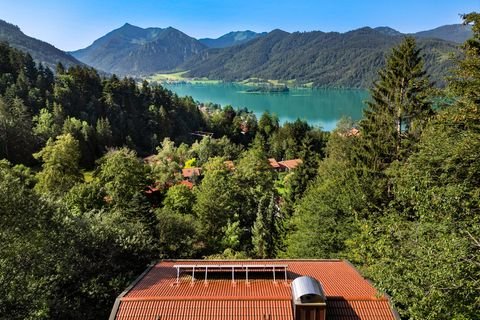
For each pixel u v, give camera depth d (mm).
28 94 109375
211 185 53688
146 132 128500
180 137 137625
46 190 54438
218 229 50312
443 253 12359
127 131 120938
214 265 21234
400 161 30281
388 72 33062
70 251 24031
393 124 32594
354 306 18078
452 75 21297
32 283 20141
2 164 59312
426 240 14273
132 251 29828
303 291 16750
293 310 17438
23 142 88062
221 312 17844
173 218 42031
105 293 23734
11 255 21609
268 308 17984
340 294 18797
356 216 25297
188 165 99000
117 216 33719
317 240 29297
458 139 19391
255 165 73500
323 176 44875
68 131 94375
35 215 23844
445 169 17703
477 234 13383
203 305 18141
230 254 40719
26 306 19047
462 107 20297
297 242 31312
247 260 24656
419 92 31359
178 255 39938
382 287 14266
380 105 33812
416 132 30844
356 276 21438
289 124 124500
